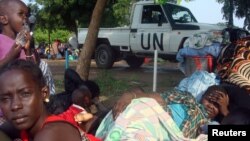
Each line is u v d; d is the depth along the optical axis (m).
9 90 1.85
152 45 13.94
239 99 3.29
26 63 1.93
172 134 2.54
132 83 10.18
